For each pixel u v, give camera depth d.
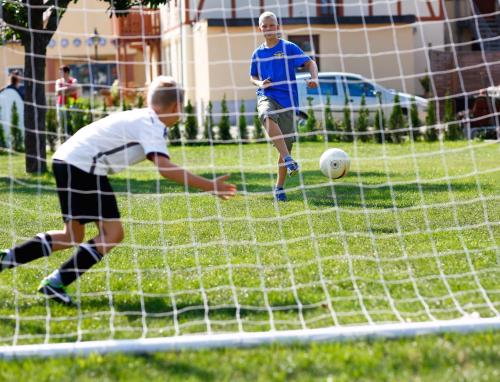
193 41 31.77
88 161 5.94
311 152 19.84
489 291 6.22
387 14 32.56
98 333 5.48
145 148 5.75
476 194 11.43
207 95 30.61
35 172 16.22
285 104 10.91
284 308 5.92
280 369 4.62
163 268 7.26
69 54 38.09
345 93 23.34
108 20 38.00
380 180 13.63
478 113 23.47
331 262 7.22
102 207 6.03
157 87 5.86
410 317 5.65
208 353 4.95
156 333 5.45
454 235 8.38
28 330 5.59
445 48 34.34
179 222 9.62
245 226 9.20
